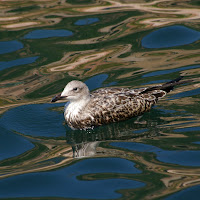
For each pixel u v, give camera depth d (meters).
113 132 12.29
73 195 9.20
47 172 10.18
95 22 18.73
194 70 15.24
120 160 10.53
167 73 15.13
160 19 18.72
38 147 11.60
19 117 13.25
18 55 16.73
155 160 10.40
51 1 20.94
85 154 11.02
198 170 9.84
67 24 18.70
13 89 14.73
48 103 14.07
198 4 19.81
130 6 20.14
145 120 12.80
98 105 12.62
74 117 12.70
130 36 17.66
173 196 8.89
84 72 15.48
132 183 9.48
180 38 17.39
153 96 13.16
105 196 9.09
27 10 20.02
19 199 9.16
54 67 15.85
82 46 17.17
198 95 13.86
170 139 11.43
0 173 10.27
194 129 11.86
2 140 11.99
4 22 18.97
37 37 17.91
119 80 14.77
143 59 16.17
